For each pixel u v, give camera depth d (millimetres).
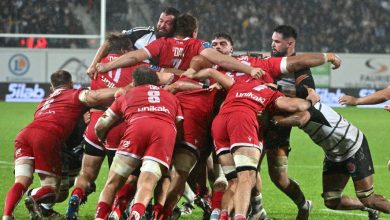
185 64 10508
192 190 11016
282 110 9539
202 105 9891
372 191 10266
